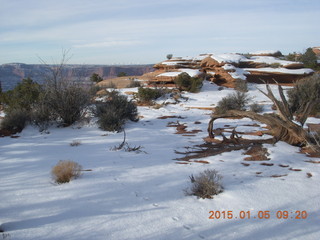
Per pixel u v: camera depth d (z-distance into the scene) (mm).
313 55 37625
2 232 3723
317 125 11289
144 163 7109
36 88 13438
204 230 3760
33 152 8492
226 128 11648
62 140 10164
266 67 30750
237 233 3668
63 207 4512
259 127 11570
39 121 11984
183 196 4953
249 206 4449
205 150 8227
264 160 6992
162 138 10328
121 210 4398
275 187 5191
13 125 11461
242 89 24500
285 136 8516
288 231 3703
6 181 5902
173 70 30562
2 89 14812
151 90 21469
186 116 15469
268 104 18375
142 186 5461
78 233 3695
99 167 6750
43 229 3797
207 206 4516
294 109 15609
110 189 5293
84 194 5055
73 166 5922
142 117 15461
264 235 3613
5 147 9203
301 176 5816
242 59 31703
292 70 29062
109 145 9336
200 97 22203
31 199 4859
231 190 5051
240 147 8117
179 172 6281
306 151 7883
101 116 12242
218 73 29094
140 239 3551
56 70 12812
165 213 4281
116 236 3619
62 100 12211
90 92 13539
